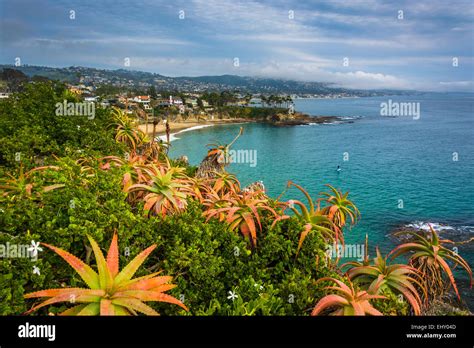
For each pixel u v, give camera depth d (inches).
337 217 278.8
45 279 157.9
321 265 215.5
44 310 153.5
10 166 370.6
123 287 123.1
